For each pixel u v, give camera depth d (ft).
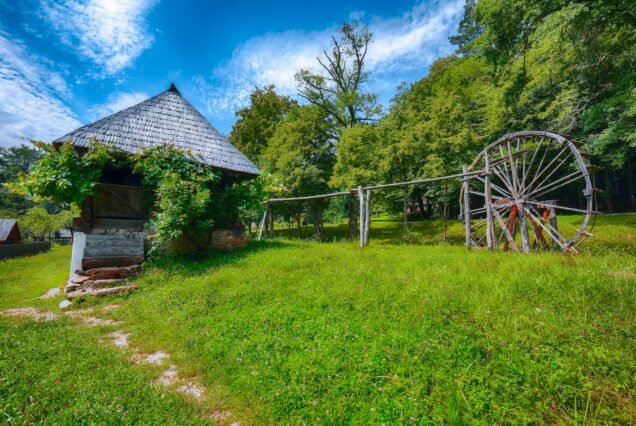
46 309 18.88
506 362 9.25
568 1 33.53
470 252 26.81
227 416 8.55
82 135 24.97
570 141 27.04
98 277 22.34
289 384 9.45
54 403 8.55
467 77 69.67
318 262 23.99
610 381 8.23
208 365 11.02
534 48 41.47
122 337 14.25
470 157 54.49
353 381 9.24
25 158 173.68
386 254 26.66
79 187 22.97
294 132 65.82
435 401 8.24
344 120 75.66
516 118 53.93
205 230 28.68
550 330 10.62
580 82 41.91
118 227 26.09
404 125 62.49
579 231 25.90
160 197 26.37
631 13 31.91
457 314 12.73
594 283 14.05
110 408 8.29
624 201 75.46
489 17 45.88
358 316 13.83
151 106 32.53
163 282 21.76
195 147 31.01
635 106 32.71
